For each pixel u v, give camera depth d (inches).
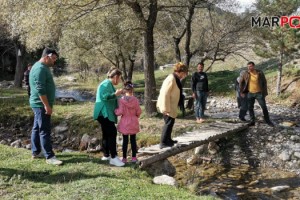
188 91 1073.5
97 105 319.0
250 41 829.2
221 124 543.2
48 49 304.5
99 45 844.6
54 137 592.7
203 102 570.6
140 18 593.6
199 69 568.4
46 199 238.5
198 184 391.5
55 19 544.7
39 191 254.2
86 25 734.5
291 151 462.3
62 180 277.1
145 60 612.4
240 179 410.6
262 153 474.3
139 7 583.8
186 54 726.5
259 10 821.2
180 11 721.6
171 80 343.6
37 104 306.0
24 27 562.9
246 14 756.6
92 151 525.0
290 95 892.0
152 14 595.2
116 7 639.8
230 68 1605.6
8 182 267.6
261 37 856.9
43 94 296.7
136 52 1057.5
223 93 1067.3
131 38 916.0
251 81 537.6
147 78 612.1
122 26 700.7
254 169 447.2
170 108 347.6
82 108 714.2
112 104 321.7
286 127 539.5
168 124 360.5
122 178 290.8
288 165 445.1
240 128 519.2
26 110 707.4
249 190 373.4
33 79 301.3
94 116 321.1
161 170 356.8
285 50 877.8
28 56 1460.4
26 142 561.6
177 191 276.2
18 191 253.9
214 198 272.2
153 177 327.3
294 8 825.5
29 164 307.6
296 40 844.0
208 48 754.2
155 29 845.2
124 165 323.0
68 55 1000.9
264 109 539.8
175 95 348.2
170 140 366.9
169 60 1455.5
